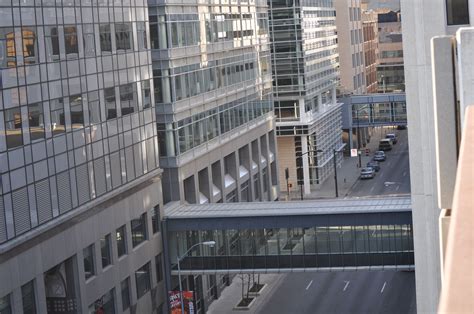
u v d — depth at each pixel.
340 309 71.38
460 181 5.43
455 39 13.94
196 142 82.94
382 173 135.25
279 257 67.19
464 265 4.45
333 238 65.88
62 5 58.44
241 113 97.62
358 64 179.75
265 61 108.00
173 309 64.00
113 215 63.41
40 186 54.03
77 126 59.53
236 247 68.00
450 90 13.50
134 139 68.25
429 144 38.44
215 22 90.50
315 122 124.00
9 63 51.47
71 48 59.47
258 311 73.31
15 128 51.69
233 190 93.56
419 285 39.78
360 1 184.62
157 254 69.62
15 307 50.38
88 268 59.91
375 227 65.12
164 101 77.31
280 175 123.94
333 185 126.50
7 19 51.59
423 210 39.16
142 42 71.44
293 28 120.69
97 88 62.97
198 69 84.56
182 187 78.69
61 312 57.62
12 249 50.16
